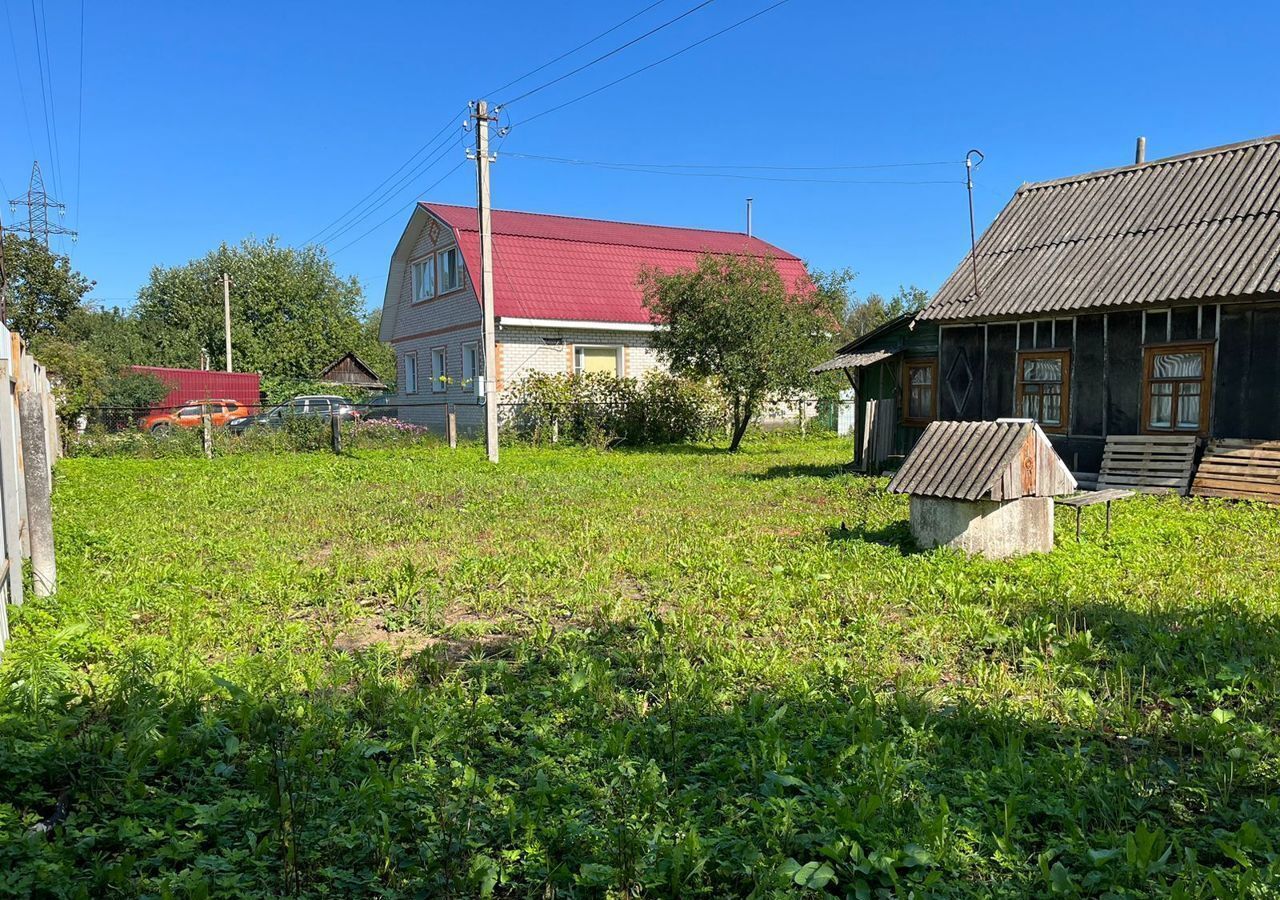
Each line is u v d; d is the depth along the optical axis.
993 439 8.16
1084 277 13.20
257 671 4.81
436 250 26.98
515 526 10.13
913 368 15.83
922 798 3.34
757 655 5.21
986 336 14.29
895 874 2.80
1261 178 12.84
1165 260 12.46
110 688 4.51
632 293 25.91
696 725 4.16
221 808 3.21
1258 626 5.53
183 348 42.25
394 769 3.54
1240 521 9.63
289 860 2.86
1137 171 14.85
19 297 29.83
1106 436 12.80
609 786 3.47
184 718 4.09
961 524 8.03
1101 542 8.45
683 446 23.61
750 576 7.33
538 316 23.80
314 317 44.09
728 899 2.81
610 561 8.05
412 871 2.89
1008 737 4.00
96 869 2.78
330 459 18.34
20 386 7.58
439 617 6.24
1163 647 5.21
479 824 3.16
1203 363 11.73
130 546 8.58
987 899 2.76
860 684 4.62
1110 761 3.84
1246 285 11.08
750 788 3.52
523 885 2.91
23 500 6.99
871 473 15.59
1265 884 2.76
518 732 4.06
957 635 5.62
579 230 28.28
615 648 5.43
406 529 9.99
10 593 5.75
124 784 3.39
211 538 9.27
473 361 25.52
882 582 7.01
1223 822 3.28
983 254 15.23
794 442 25.56
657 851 2.99
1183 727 4.02
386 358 48.25
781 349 20.58
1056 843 3.06
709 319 20.62
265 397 32.25
